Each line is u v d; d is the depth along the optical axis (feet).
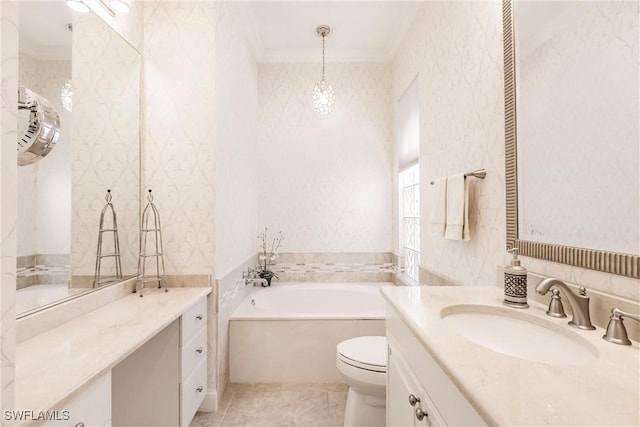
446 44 6.26
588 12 2.90
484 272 4.90
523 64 3.87
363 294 9.70
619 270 2.60
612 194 2.67
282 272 10.59
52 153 4.06
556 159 3.33
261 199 10.59
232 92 7.47
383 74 10.65
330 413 6.01
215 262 6.22
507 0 4.13
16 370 2.78
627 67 2.52
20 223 3.60
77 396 2.57
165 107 6.20
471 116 5.27
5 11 1.75
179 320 4.89
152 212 6.17
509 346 3.12
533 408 1.60
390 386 4.09
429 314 3.20
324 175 10.66
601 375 1.95
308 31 9.37
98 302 4.78
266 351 7.22
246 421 5.77
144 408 4.85
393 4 8.19
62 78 4.23
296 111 10.67
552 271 3.50
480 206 5.01
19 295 3.53
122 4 5.06
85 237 4.63
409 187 9.48
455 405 2.19
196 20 6.24
